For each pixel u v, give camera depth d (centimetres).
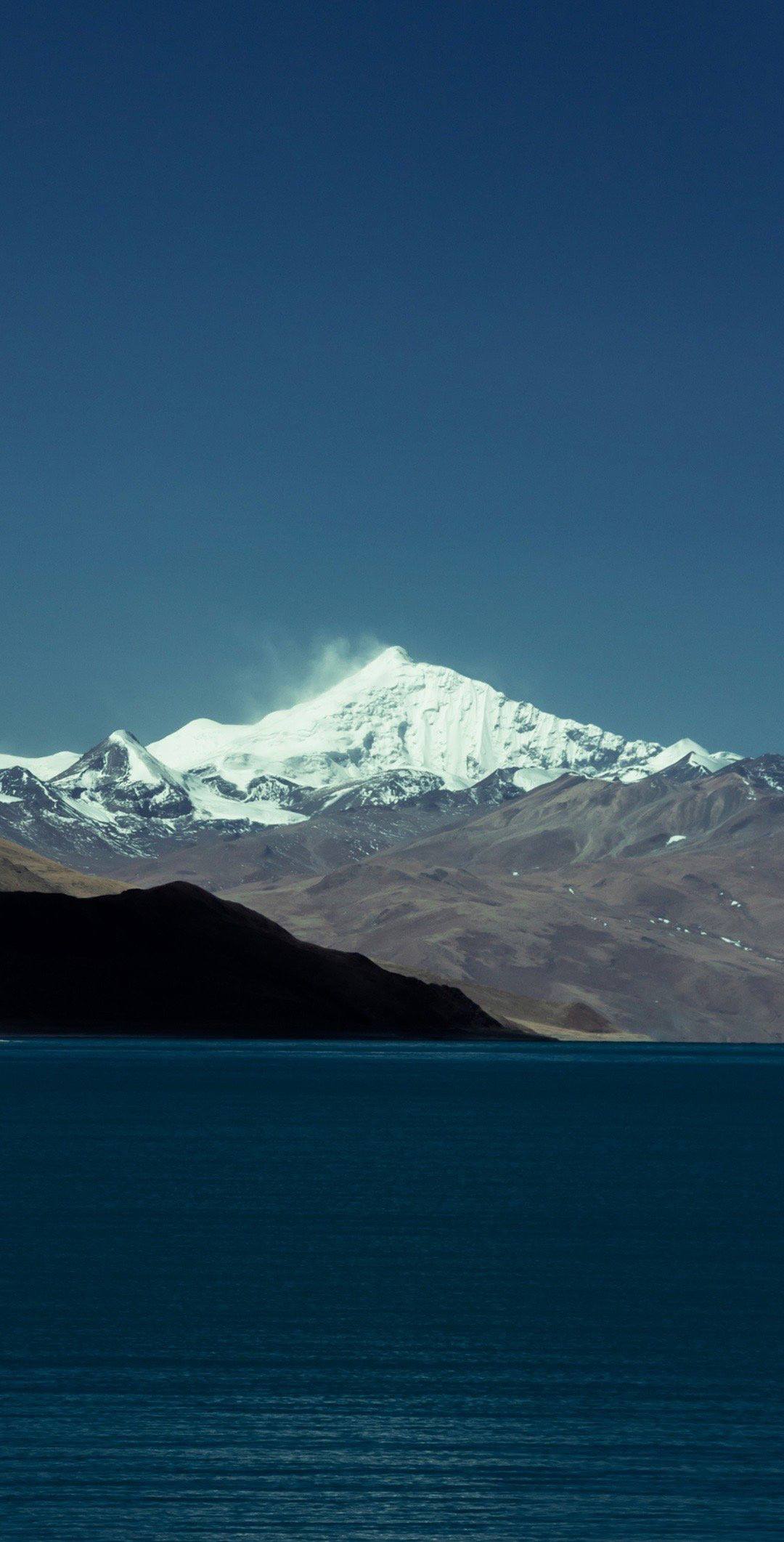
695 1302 6725
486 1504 4356
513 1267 7494
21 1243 7994
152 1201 9606
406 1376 5538
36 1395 5266
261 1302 6644
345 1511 4300
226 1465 4628
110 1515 4259
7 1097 18525
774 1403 5231
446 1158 12544
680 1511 4309
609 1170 11906
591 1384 5453
